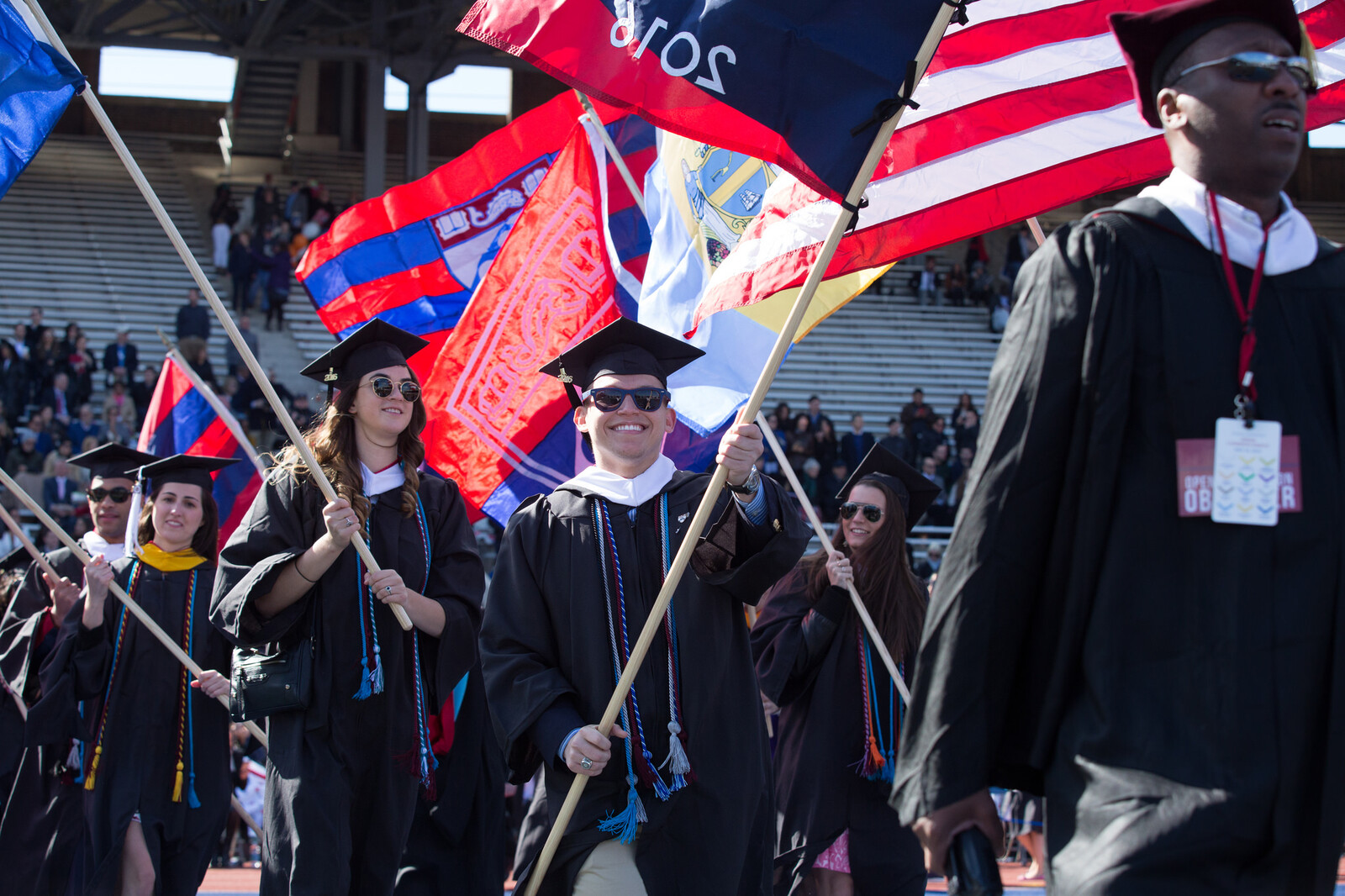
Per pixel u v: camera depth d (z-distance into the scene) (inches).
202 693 246.7
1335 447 90.8
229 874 377.1
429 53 1190.3
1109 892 84.6
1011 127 180.4
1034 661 95.0
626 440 163.8
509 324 249.4
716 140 136.9
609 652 157.0
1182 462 90.4
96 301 1026.1
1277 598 88.2
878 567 223.3
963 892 92.0
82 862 246.7
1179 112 95.6
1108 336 92.1
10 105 164.7
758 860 163.5
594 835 153.3
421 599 186.7
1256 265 92.7
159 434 327.0
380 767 184.7
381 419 191.5
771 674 219.8
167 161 1238.9
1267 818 85.7
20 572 316.5
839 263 177.6
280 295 968.9
